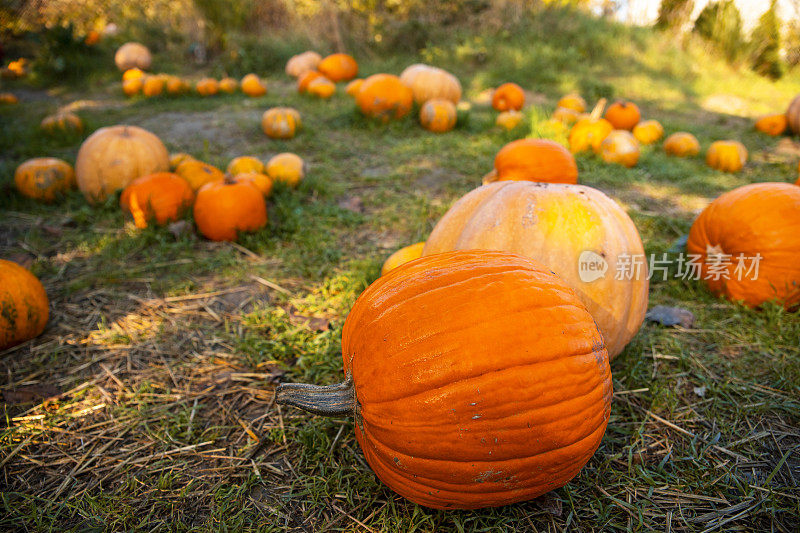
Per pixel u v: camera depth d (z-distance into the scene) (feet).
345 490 2.48
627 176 6.79
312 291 4.15
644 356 3.37
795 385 3.09
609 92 11.87
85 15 16.52
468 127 9.05
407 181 6.56
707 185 6.59
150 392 3.10
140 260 4.58
